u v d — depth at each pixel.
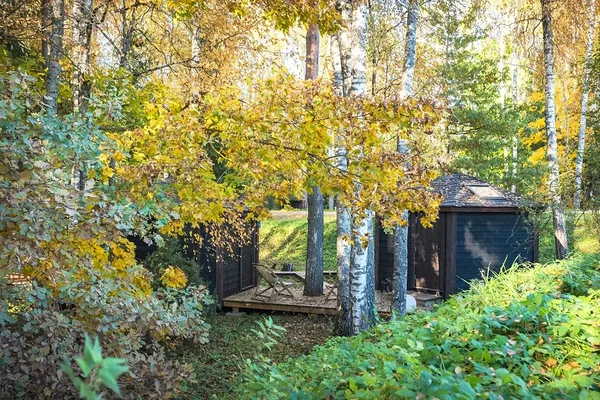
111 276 4.34
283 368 4.33
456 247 12.72
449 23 13.69
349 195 4.96
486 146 17.66
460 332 3.80
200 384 7.20
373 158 4.55
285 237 21.67
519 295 4.96
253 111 4.48
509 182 20.34
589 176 11.13
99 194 3.98
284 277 15.91
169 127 4.69
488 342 3.23
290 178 5.39
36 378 3.74
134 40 9.23
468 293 5.56
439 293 12.86
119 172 4.71
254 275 14.59
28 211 3.29
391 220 5.15
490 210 12.60
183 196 4.96
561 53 15.31
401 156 4.71
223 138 4.64
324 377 3.32
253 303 12.00
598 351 3.22
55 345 3.69
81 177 5.85
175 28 9.88
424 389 2.38
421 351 3.31
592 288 4.82
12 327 4.58
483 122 16.77
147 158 5.19
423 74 15.54
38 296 3.70
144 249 11.33
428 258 13.23
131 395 3.90
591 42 15.08
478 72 16.91
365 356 3.87
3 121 3.43
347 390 2.67
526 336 3.46
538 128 23.98
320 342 9.62
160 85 6.64
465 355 3.25
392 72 15.06
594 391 2.41
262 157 4.55
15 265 3.35
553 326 3.43
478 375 2.91
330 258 19.25
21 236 3.39
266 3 5.50
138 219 4.23
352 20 8.03
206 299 4.81
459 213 12.79
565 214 11.80
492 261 12.89
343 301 8.83
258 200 5.36
